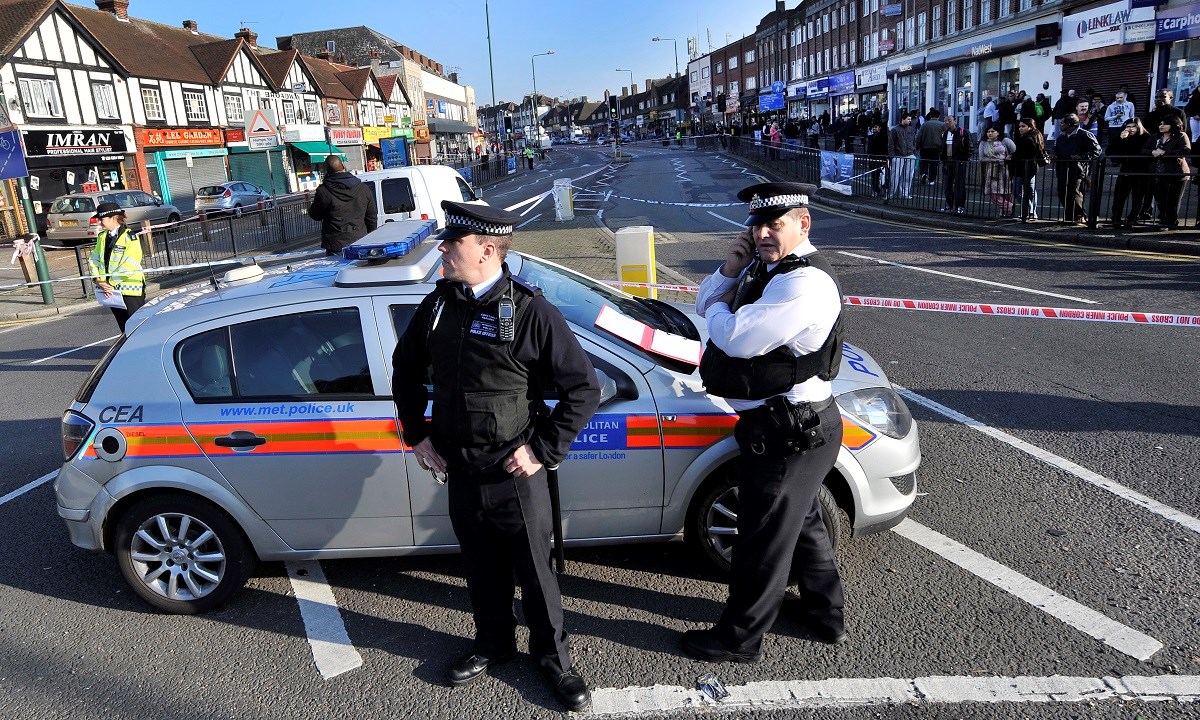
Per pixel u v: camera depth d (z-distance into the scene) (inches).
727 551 139.7
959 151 617.3
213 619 139.6
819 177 880.3
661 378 134.6
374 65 2576.3
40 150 1065.5
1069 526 152.6
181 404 134.7
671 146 2721.5
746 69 3243.1
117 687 122.1
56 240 903.1
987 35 1263.5
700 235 586.2
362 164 2071.9
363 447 132.0
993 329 293.4
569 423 102.3
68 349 380.5
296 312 135.1
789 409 103.3
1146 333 273.4
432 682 119.6
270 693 119.2
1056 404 215.6
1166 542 144.6
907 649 120.0
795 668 117.3
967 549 146.9
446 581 147.9
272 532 137.0
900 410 141.1
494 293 101.3
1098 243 432.8
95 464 135.3
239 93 1536.7
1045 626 123.4
